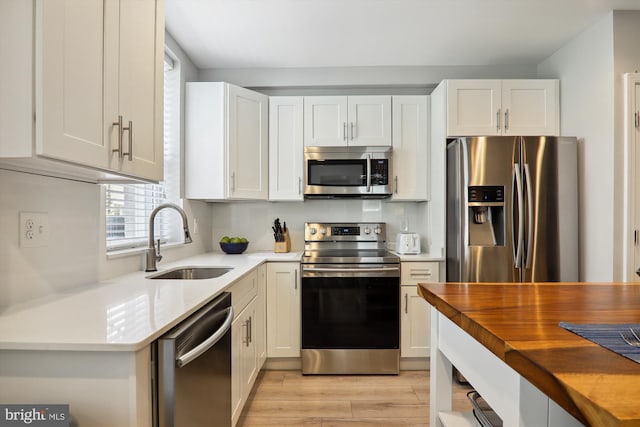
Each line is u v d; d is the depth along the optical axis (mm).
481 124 2955
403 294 2963
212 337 1323
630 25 2463
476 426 1307
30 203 1404
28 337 984
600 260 2578
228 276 1974
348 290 2904
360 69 3365
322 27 2648
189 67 3139
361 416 2285
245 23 2582
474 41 2887
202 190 2957
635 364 686
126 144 1433
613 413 505
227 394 1663
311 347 2902
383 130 3219
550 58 3145
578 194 2791
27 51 1003
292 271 2967
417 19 2553
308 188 3166
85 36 1188
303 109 3238
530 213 2689
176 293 1541
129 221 2381
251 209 3557
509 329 910
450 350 1364
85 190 1728
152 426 1069
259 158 3191
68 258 1616
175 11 2418
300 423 2209
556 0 2332
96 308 1287
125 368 975
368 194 3217
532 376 708
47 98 1027
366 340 2900
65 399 979
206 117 2963
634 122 2447
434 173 3164
